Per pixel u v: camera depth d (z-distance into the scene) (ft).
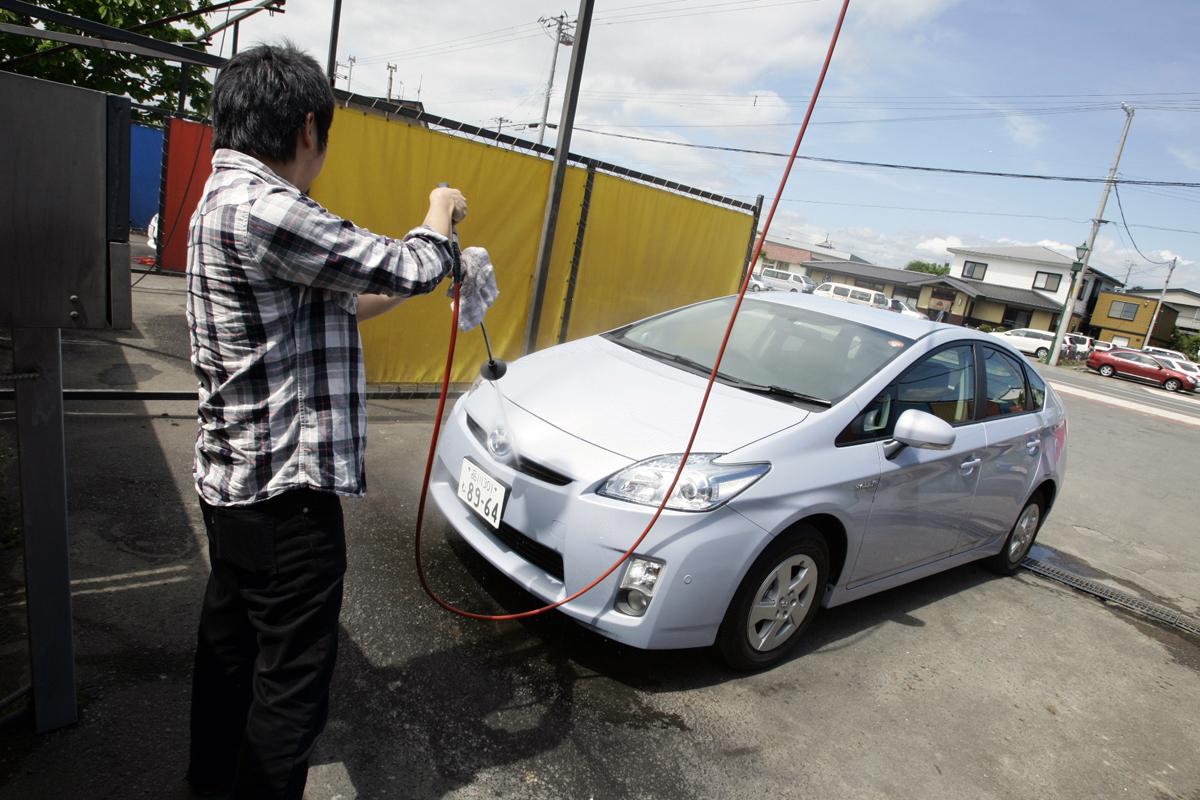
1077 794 8.96
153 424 14.60
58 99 5.38
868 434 10.57
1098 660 12.66
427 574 10.75
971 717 10.11
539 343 22.27
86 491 11.33
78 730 6.81
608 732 8.20
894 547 11.25
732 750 8.35
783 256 240.53
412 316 19.21
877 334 12.34
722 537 8.66
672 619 8.59
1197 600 17.25
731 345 12.52
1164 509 26.14
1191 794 9.43
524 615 8.90
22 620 8.20
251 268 4.70
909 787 8.41
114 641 8.11
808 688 9.89
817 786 8.09
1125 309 168.04
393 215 18.02
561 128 19.65
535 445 9.32
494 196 19.57
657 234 23.70
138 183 48.01
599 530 8.54
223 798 6.35
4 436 13.16
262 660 5.41
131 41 14.90
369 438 16.17
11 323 5.60
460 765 7.31
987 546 14.38
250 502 5.05
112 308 5.85
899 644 11.68
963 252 180.04
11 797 6.00
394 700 8.06
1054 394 16.26
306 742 5.39
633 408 10.03
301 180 5.25
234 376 4.89
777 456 9.34
